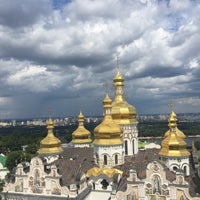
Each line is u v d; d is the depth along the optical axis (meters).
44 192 98.69
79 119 148.62
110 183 95.81
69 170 103.38
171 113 117.00
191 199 79.81
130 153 115.44
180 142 99.12
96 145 104.25
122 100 120.25
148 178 85.00
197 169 120.31
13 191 102.88
